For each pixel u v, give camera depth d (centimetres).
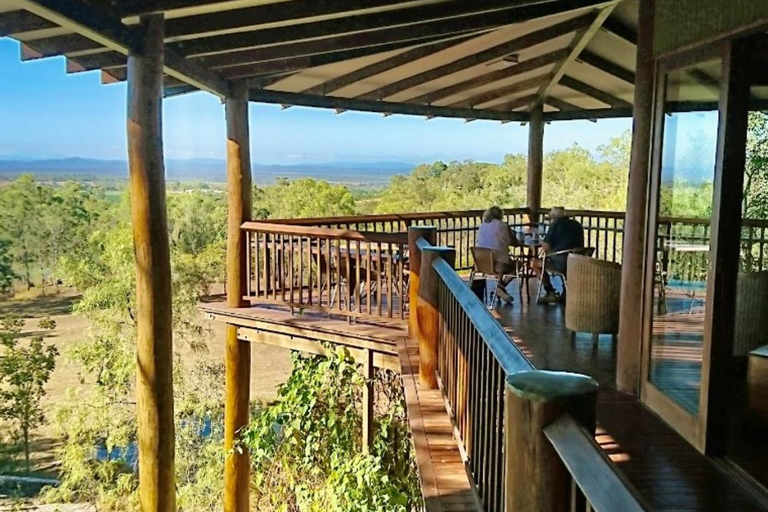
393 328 619
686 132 399
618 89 942
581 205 2495
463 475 324
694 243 377
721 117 342
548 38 713
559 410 130
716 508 288
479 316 246
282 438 645
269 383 1614
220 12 469
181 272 1636
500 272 713
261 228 684
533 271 780
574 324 552
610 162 2578
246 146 698
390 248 600
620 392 446
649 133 428
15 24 420
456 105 997
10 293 1697
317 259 657
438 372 443
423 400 424
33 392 1507
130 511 1404
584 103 1043
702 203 369
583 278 541
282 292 682
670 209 414
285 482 744
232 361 708
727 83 336
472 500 299
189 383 1545
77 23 351
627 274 442
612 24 689
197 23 474
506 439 142
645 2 431
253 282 714
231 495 698
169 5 414
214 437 1483
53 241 1731
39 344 1497
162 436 465
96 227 1803
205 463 1418
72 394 1505
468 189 2764
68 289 1698
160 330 458
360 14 506
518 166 2669
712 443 342
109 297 1527
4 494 1420
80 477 1413
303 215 2195
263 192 2227
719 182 343
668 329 402
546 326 624
